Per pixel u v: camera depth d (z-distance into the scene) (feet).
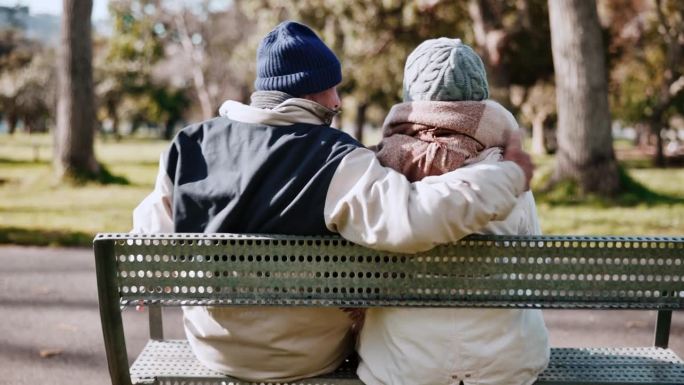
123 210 29.63
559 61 34.50
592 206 31.96
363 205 5.74
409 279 6.17
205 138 6.55
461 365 6.22
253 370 6.61
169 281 6.20
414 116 6.39
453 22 55.57
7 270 18.30
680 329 13.24
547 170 36.45
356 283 6.17
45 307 15.05
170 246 6.10
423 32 56.54
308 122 6.41
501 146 6.42
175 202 6.36
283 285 6.18
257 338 6.41
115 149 118.01
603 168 33.76
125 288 6.23
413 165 6.34
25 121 180.75
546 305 6.19
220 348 6.58
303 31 6.95
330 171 5.96
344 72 63.77
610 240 6.06
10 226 24.48
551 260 6.13
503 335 6.27
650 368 7.03
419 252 6.11
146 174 54.85
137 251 6.12
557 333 13.32
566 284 6.17
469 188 5.70
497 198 5.75
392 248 5.78
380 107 115.75
